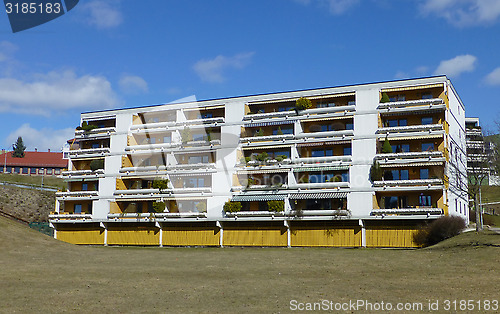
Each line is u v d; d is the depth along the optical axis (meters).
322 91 64.62
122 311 26.00
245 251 55.41
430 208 56.88
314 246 60.97
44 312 25.64
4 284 32.19
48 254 45.50
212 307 26.80
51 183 112.25
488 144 60.56
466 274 35.28
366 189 59.62
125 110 72.50
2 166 123.25
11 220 56.81
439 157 57.97
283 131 66.31
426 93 61.94
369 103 61.94
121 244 69.44
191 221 65.94
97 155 72.81
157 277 36.12
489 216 81.56
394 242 57.94
